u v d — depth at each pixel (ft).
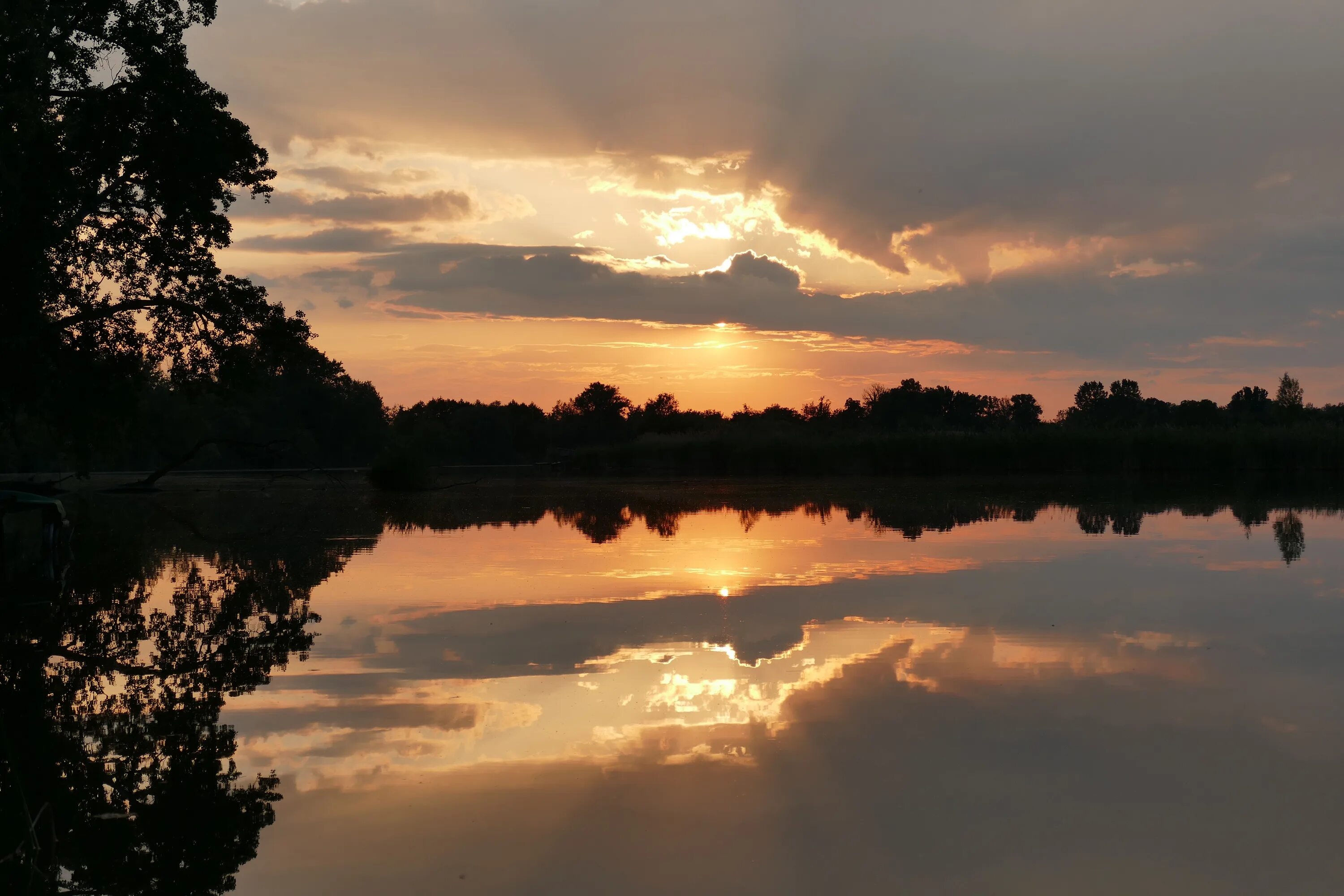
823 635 34.45
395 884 16.85
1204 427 169.89
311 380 243.81
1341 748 22.84
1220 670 29.55
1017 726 24.45
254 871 17.52
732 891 16.46
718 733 24.09
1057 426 172.35
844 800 20.04
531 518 83.20
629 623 37.01
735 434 182.91
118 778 22.30
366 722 25.61
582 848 18.07
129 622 40.19
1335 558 52.95
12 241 64.85
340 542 66.18
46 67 62.34
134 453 192.13
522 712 26.02
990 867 17.22
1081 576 47.29
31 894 17.30
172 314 83.97
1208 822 19.01
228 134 78.95
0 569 48.93
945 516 80.23
